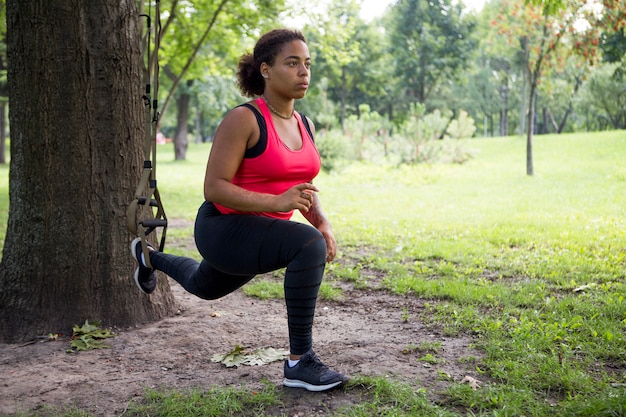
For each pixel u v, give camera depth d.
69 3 4.31
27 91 4.34
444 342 4.02
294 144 3.02
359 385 3.21
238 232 2.86
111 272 4.47
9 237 4.50
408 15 48.84
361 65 48.00
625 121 47.94
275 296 5.51
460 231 9.09
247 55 3.11
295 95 2.99
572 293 5.25
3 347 4.16
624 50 24.20
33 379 3.51
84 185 4.41
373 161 21.23
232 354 3.84
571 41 16.98
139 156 4.62
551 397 3.03
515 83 60.03
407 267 6.70
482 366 3.52
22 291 4.39
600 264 6.23
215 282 3.09
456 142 21.45
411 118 21.58
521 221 9.59
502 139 28.33
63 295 4.39
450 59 48.50
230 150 2.83
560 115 67.12
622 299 4.67
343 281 6.19
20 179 4.43
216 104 30.94
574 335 3.90
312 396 3.11
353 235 9.09
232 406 2.99
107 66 4.43
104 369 3.68
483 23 47.50
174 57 15.64
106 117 4.46
